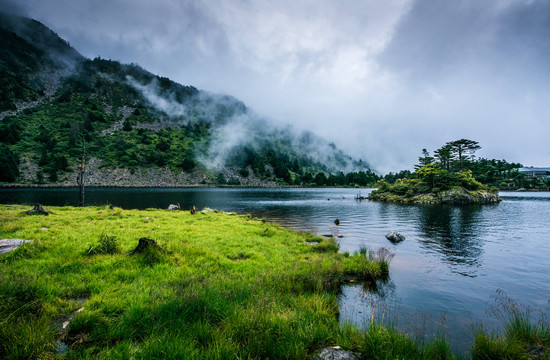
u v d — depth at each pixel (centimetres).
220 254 1365
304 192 13925
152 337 550
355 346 600
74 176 16000
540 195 10456
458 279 1259
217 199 7962
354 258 1447
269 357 544
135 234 1711
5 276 812
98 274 951
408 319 845
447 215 4066
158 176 19312
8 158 14512
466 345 692
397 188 8019
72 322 611
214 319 675
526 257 1681
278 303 795
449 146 8850
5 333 508
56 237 1488
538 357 591
